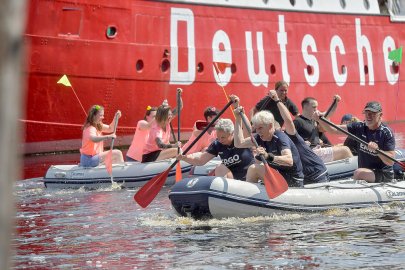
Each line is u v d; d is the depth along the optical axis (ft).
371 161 47.37
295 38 122.83
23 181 72.23
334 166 61.21
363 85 135.54
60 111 95.91
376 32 137.28
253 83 116.57
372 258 30.86
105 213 49.57
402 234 36.42
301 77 124.06
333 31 129.29
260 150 41.34
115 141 102.32
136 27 101.71
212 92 111.45
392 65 141.08
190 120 109.70
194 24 108.37
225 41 112.37
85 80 97.35
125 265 31.60
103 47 98.32
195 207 42.27
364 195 44.91
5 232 5.38
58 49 94.38
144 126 71.72
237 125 45.09
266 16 118.11
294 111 66.54
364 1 135.44
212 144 45.96
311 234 37.19
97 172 67.00
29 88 92.94
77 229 42.78
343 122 66.95
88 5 96.43
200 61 109.19
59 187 67.41
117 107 101.24
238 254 32.78
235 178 45.50
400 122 144.15
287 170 43.60
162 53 104.83
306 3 124.88
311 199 43.24
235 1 113.80
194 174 65.67
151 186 46.55
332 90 129.70
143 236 39.11
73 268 31.42
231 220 42.09
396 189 46.26
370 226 39.11
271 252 32.96
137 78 102.42
